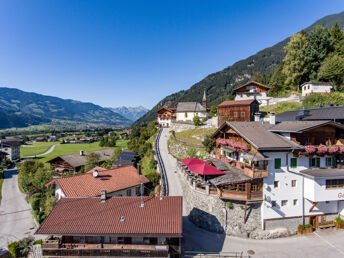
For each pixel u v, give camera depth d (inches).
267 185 1007.0
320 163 1070.4
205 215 1105.4
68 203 945.5
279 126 1151.6
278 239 1011.3
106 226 812.6
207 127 2501.2
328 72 2428.6
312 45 2689.5
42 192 1886.1
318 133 1044.5
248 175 1015.0
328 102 1993.1
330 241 986.7
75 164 2554.1
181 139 2203.5
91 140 6752.0
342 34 2815.0
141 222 828.6
